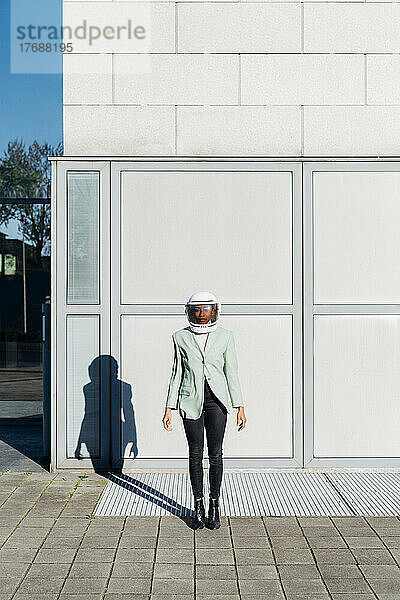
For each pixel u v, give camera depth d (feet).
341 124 23.97
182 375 18.70
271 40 23.93
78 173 23.65
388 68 23.99
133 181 23.65
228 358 18.65
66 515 18.98
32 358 31.65
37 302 31.50
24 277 31.50
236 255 23.63
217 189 23.67
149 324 23.66
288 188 23.67
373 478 22.93
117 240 23.61
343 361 23.65
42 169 31.27
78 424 23.67
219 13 23.93
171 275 23.62
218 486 18.13
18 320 31.53
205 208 23.66
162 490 21.52
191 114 23.94
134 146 23.98
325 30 23.97
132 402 23.65
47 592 14.26
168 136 23.95
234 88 23.94
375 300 23.68
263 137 23.98
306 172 23.65
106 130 23.93
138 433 23.65
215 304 18.52
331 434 23.66
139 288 23.63
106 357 23.61
